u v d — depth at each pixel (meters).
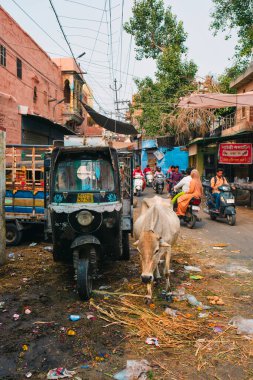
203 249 8.09
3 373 3.42
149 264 4.29
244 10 16.95
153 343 3.94
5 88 15.38
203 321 4.46
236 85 19.55
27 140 17.58
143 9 24.95
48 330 4.24
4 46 15.17
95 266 5.31
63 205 5.32
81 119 29.22
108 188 5.56
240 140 19.53
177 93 22.70
